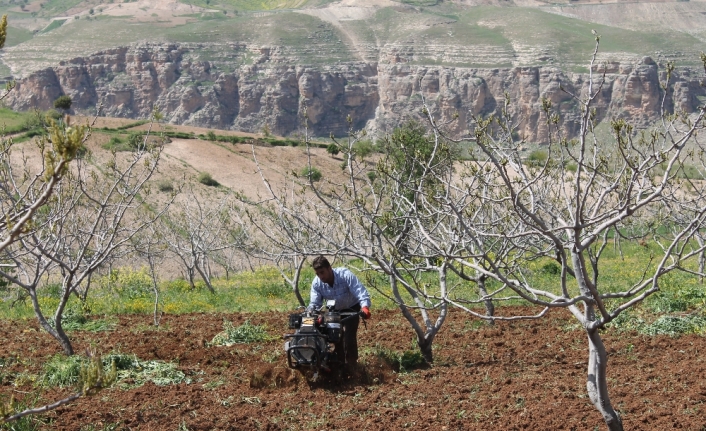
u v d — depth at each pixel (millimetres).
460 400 8242
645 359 9945
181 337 12164
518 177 7918
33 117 54906
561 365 9773
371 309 15617
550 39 148375
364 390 8664
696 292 14406
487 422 7477
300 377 9055
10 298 20734
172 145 62219
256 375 8945
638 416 7527
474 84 146500
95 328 13500
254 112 164000
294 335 8500
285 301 18828
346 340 9078
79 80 166125
